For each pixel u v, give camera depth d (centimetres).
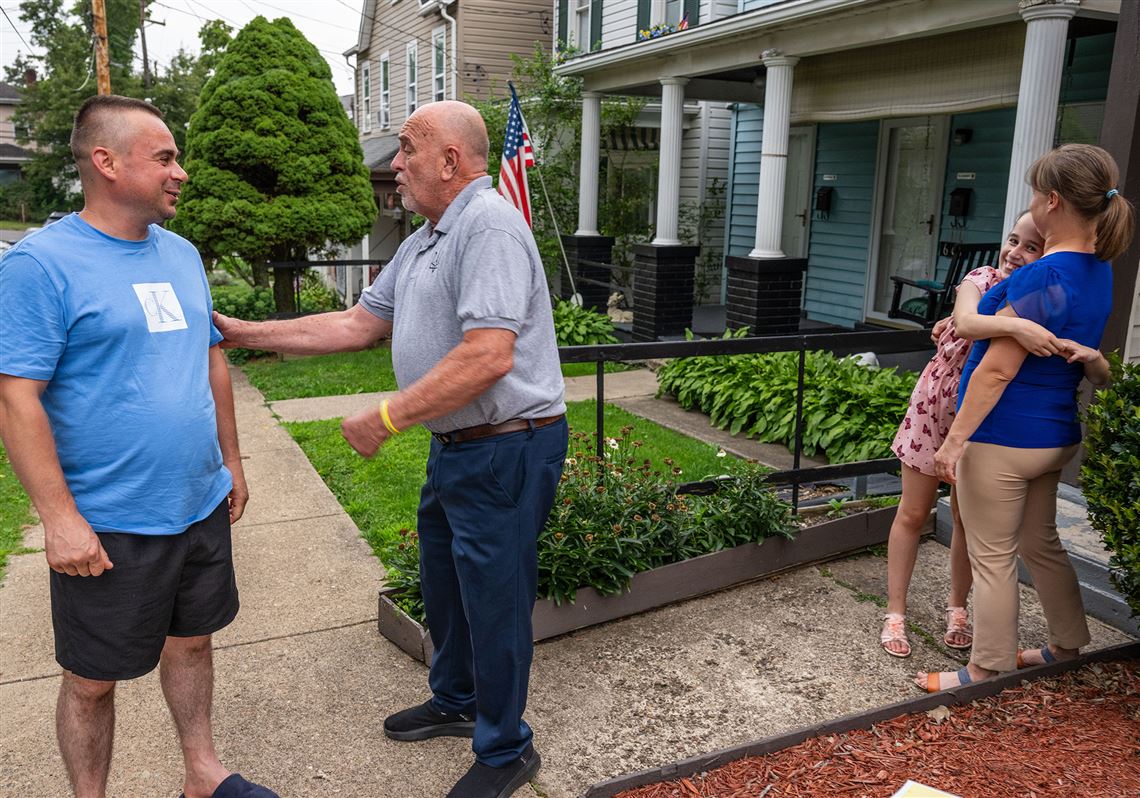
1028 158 593
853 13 729
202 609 235
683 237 1377
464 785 244
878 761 250
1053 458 272
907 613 356
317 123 1041
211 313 241
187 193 1026
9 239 3466
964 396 269
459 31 1584
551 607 329
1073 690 286
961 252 796
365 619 360
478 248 220
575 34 1465
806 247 1187
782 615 354
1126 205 258
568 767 261
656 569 353
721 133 1370
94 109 205
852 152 1093
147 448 212
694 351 382
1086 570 352
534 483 238
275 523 477
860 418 601
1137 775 241
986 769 245
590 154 1182
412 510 495
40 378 198
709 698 296
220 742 274
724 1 1153
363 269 1678
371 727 283
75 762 225
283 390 837
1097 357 265
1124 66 399
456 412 232
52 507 202
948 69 750
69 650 216
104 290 206
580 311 1075
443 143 228
